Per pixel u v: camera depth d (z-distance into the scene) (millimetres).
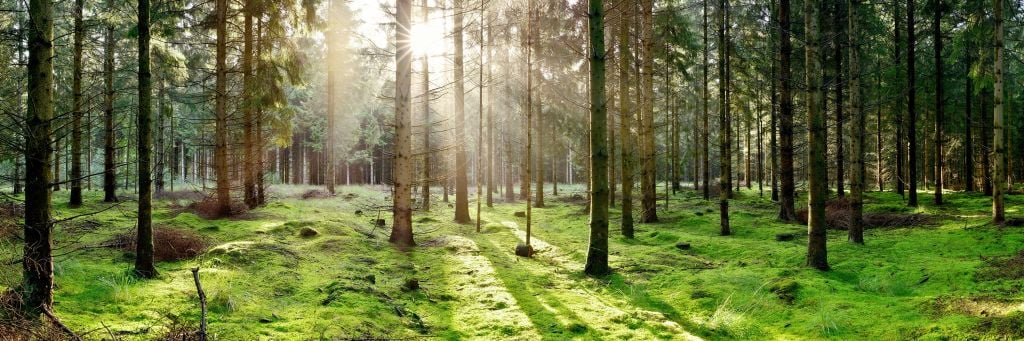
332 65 28438
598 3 9312
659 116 32531
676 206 22719
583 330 5984
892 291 7207
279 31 16688
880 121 27000
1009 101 25250
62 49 16359
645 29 15484
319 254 9719
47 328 4449
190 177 40125
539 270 9531
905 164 29547
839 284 7660
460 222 17438
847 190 27531
